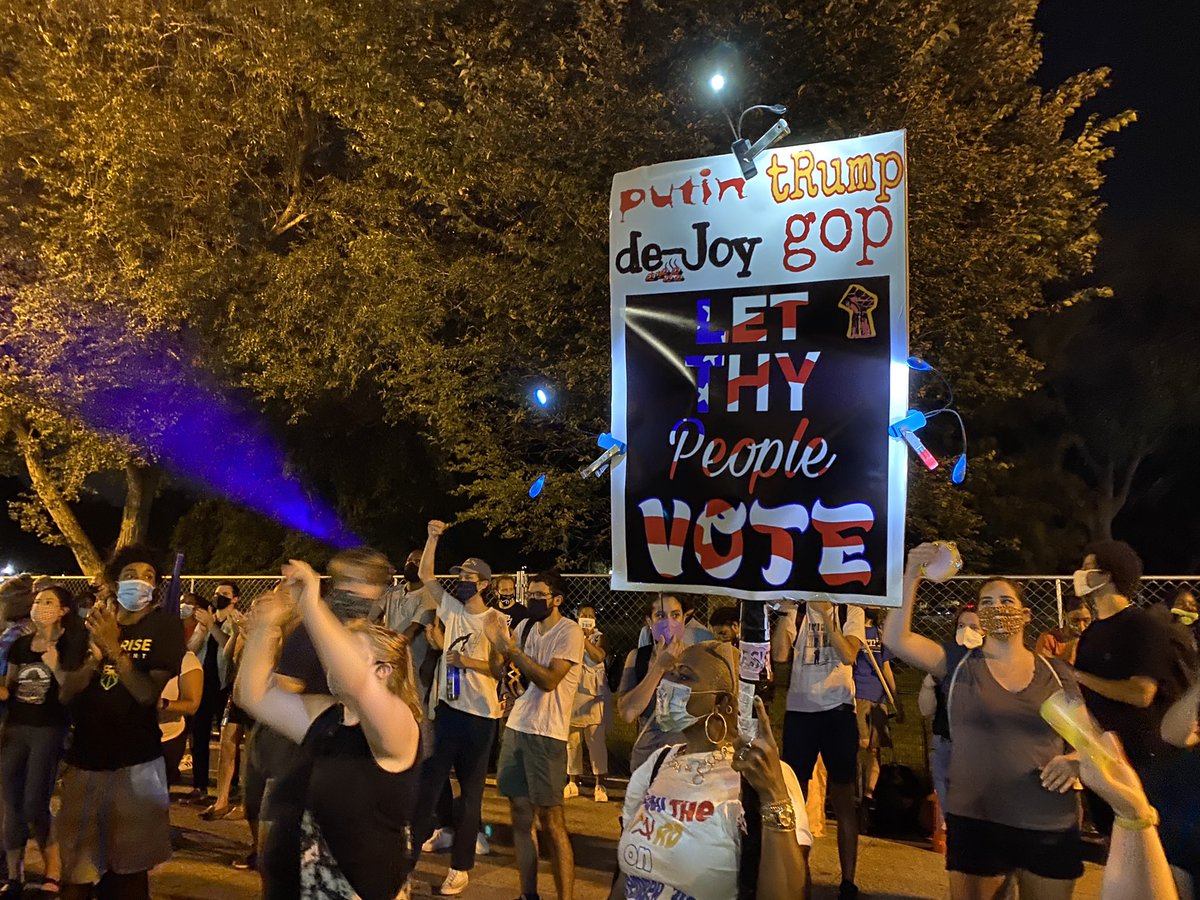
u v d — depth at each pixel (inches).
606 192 391.2
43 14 538.3
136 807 175.9
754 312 125.9
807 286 123.6
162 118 527.2
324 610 115.7
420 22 435.5
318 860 114.9
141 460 657.0
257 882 235.9
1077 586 173.6
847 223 122.6
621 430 132.0
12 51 557.3
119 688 175.6
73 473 655.1
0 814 228.1
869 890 227.3
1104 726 154.4
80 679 175.9
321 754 119.0
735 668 116.6
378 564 142.2
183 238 557.9
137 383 599.8
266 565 786.8
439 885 230.7
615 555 130.3
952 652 152.1
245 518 802.2
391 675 123.4
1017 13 427.5
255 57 517.0
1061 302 471.5
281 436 732.0
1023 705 142.6
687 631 231.6
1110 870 86.0
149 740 179.0
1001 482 887.1
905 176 120.1
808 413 121.4
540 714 208.2
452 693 223.9
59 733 228.2
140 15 534.9
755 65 376.2
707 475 125.6
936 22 404.2
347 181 585.6
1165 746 145.4
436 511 718.5
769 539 121.2
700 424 127.0
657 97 371.6
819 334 122.3
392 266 458.9
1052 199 430.3
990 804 143.2
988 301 419.5
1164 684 153.4
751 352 125.3
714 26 375.6
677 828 102.1
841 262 122.5
